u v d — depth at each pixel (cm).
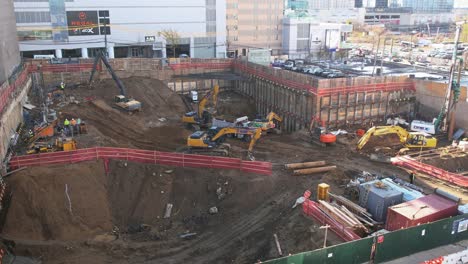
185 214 3769
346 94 5884
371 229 3041
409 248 2623
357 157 4766
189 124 5922
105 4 10075
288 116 6450
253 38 13000
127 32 10481
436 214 2888
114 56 10769
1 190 3462
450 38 18425
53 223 3438
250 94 7756
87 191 3731
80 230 3484
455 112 5547
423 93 6247
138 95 6844
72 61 7481
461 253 2566
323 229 3025
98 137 4734
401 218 2867
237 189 3862
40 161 3888
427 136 4938
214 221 3600
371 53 13425
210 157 4125
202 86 8162
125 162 4094
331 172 4169
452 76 5400
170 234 3494
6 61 5481
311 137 5403
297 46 13062
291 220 3312
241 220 3544
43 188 3591
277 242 3048
